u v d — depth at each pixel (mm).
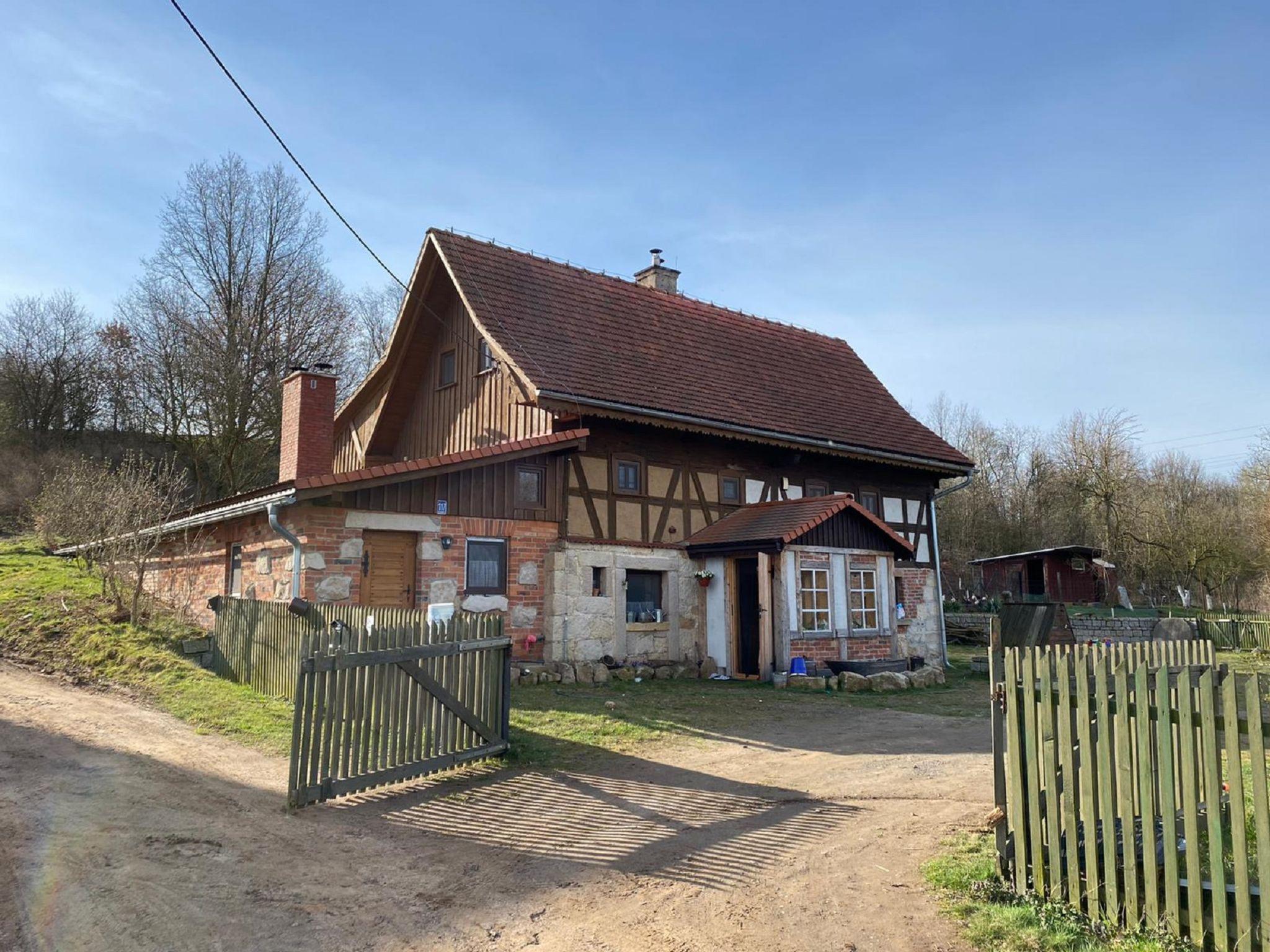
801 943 4738
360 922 4910
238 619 12047
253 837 6160
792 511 16828
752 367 20562
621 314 19156
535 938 4797
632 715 11164
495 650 8812
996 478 51781
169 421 32938
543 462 15094
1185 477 53312
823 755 9492
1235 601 42312
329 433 15859
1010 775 5316
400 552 13266
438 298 18344
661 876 5727
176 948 4449
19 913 4719
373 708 7531
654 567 16328
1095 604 41250
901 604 21000
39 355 35938
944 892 5348
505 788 7723
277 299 33750
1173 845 4477
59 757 7883
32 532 24484
